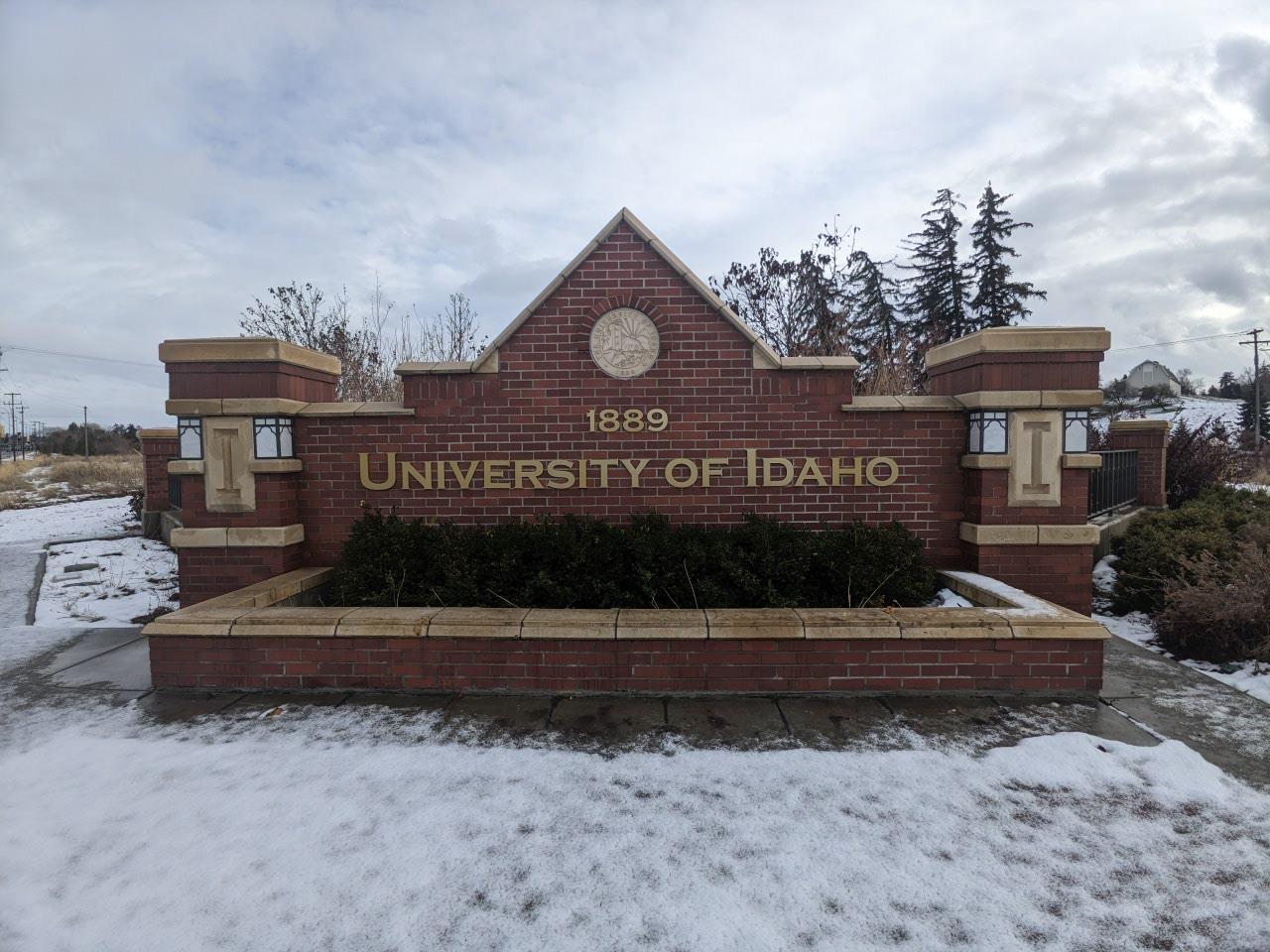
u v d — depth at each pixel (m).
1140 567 7.07
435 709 4.50
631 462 6.07
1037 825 3.17
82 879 2.80
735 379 6.03
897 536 5.55
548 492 6.12
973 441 5.89
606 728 4.20
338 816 3.24
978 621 4.68
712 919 2.56
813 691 4.68
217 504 5.95
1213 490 10.74
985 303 30.14
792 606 5.16
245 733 4.18
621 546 5.47
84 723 4.36
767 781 3.55
